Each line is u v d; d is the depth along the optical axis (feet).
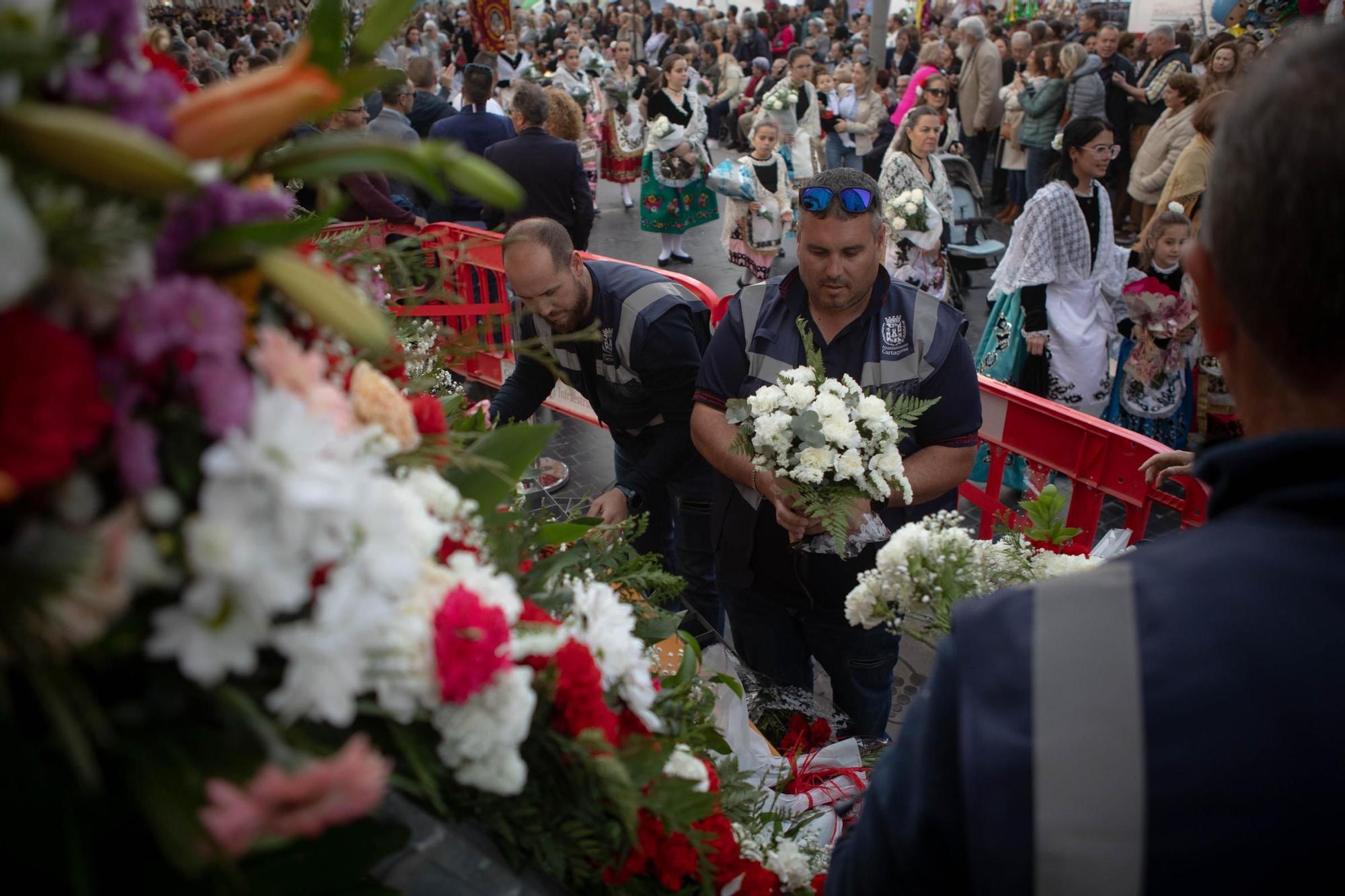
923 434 6.96
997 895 2.08
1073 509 9.61
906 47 44.42
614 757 2.90
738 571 7.53
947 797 2.29
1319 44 2.05
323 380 2.57
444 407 4.30
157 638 1.95
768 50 51.52
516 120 18.08
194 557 1.88
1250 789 1.90
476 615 2.45
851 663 7.54
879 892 2.50
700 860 3.19
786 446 6.10
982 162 32.68
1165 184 22.16
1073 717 2.07
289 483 1.94
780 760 5.59
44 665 1.88
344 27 2.41
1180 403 13.62
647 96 24.98
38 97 1.87
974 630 2.36
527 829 2.86
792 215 22.54
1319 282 1.94
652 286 8.06
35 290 1.79
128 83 1.94
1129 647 2.10
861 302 6.91
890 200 17.11
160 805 1.92
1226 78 20.76
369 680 2.33
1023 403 9.73
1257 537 2.12
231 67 25.07
